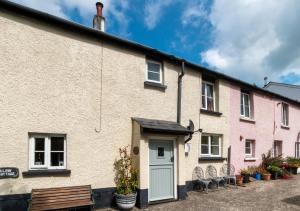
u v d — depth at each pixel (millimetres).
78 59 8008
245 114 14867
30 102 7066
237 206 8648
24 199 6789
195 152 11102
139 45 9266
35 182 6988
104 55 8578
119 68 8898
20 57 6984
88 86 8141
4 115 6664
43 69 7332
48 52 7453
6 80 6746
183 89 10875
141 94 9391
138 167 8508
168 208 8320
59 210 7129
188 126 10648
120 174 8531
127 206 7965
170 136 9500
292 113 19469
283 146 17891
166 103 10148
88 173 7918
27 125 6977
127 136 8867
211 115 12062
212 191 10938
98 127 8242
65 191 7340
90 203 7527
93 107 8188
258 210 8258
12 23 6910
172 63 10516
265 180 14133
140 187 8383
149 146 9055
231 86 13445
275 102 17328
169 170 9531
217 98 12594
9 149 6680
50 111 7375
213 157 11953
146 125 8633
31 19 7219
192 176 10922
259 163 15242
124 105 8906
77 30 7988
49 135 7434
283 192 10992
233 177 12188
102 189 8156
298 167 17188
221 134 12539
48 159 7367
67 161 7574
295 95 23500
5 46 6785
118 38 8750
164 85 10078
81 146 7852
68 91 7734
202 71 11695
